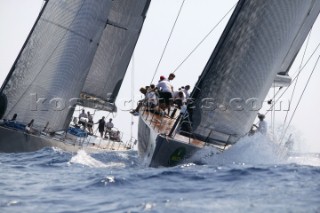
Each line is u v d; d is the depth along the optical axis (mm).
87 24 65625
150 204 30297
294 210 28906
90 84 83562
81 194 33906
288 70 60750
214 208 29422
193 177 39531
